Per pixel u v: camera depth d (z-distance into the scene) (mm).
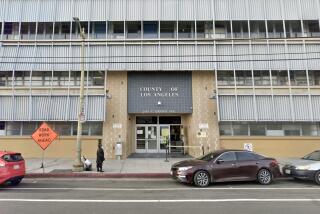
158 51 22734
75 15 23250
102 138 22172
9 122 22469
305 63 22594
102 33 23281
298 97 22344
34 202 9281
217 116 22234
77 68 22625
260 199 9875
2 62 22578
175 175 13148
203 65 22609
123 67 22547
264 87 22406
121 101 22656
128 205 8898
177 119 24828
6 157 12328
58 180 14391
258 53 22812
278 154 22094
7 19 23219
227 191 11469
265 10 23344
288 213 8031
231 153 13383
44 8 23406
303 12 23266
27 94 22297
